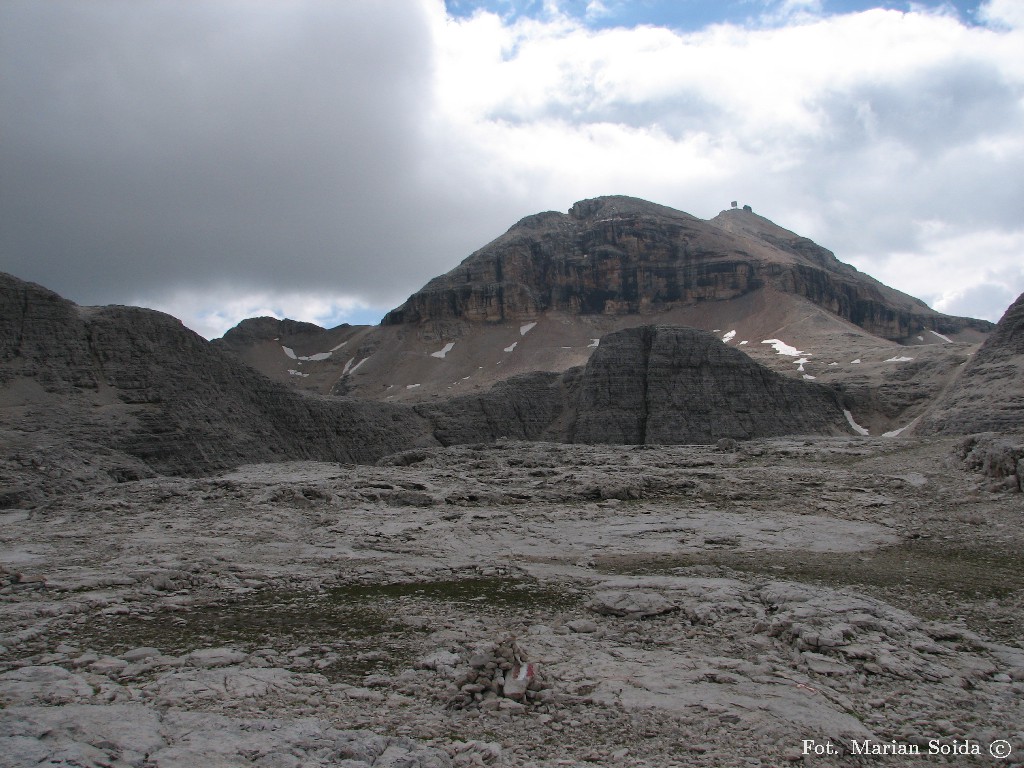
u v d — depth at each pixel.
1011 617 20.44
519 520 35.94
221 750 11.07
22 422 66.12
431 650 17.30
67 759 10.20
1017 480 38.47
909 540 31.45
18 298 77.25
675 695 14.48
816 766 11.96
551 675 15.54
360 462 98.31
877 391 123.38
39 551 28.69
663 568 26.56
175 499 41.72
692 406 114.94
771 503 40.81
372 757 11.48
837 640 17.17
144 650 16.73
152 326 84.94
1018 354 100.81
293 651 17.09
